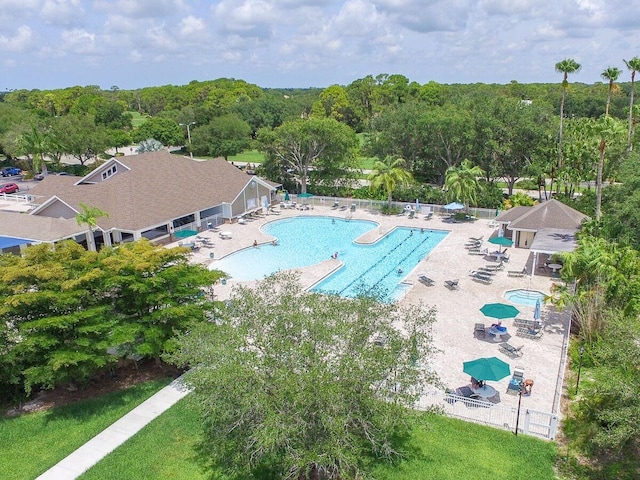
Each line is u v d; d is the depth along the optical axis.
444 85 175.38
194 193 50.72
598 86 152.88
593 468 17.09
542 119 59.00
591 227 36.16
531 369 23.64
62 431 20.77
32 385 23.88
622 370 16.77
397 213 56.75
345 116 154.38
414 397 15.71
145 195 46.69
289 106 152.25
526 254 41.78
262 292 18.16
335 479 15.80
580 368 23.52
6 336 21.50
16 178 85.31
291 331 15.44
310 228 52.16
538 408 20.59
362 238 47.28
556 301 28.61
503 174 61.09
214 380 14.45
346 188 64.31
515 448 18.20
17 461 18.92
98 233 47.19
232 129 97.56
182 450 18.91
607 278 26.27
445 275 36.97
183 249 25.06
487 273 36.09
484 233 48.03
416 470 17.09
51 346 21.41
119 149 121.94
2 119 97.56
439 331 27.69
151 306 24.16
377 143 73.00
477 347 25.81
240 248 44.41
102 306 22.52
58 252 23.94
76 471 18.03
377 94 162.75
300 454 13.74
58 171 88.12
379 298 19.36
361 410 14.84
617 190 36.06
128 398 22.92
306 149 65.00
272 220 54.50
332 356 15.19
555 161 56.62
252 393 14.20
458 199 52.81
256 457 15.57
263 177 69.50
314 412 13.88
